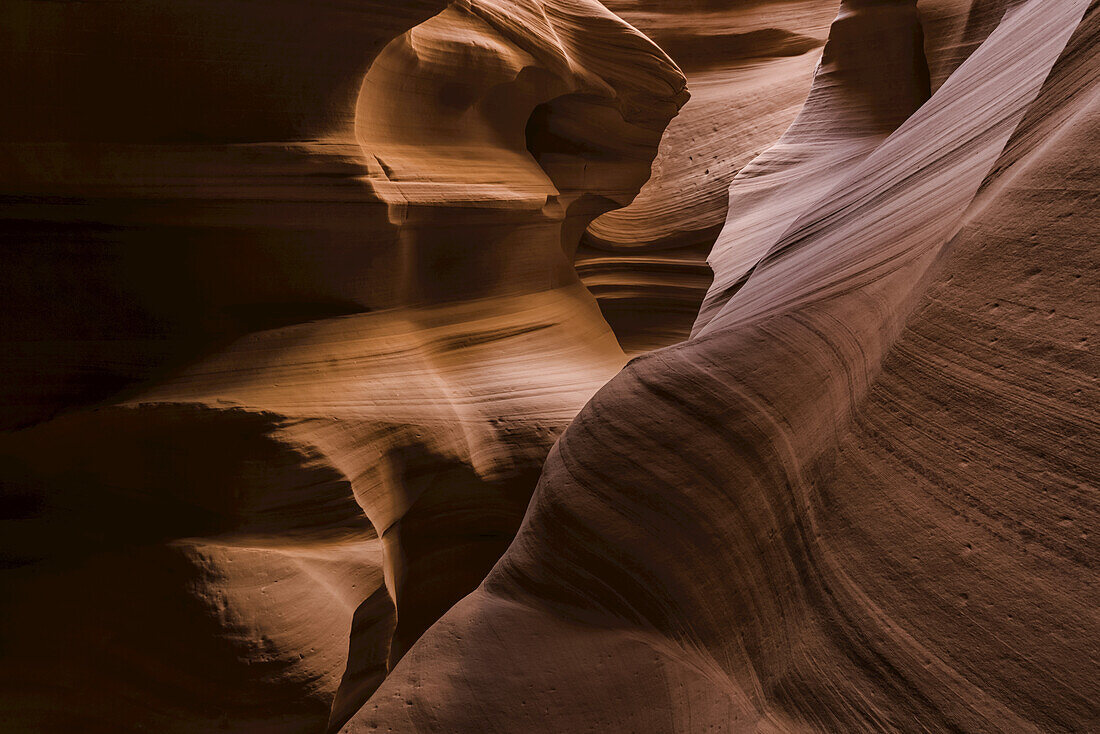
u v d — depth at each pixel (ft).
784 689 4.47
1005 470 3.58
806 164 15.97
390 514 15.55
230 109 14.44
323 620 13.51
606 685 5.82
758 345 6.70
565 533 6.88
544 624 6.61
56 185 14.08
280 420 14.25
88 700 13.19
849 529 4.38
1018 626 3.26
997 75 7.57
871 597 4.03
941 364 4.19
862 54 16.42
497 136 20.54
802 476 5.18
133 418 13.98
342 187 15.12
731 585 5.56
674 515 6.23
